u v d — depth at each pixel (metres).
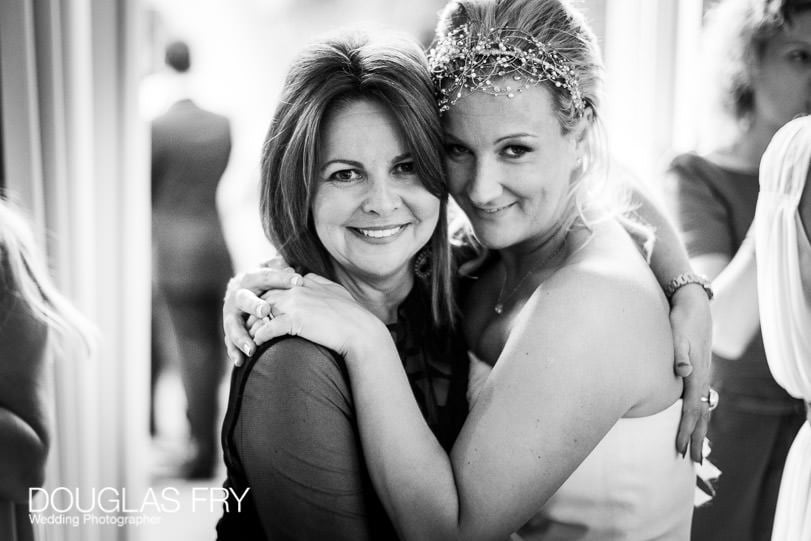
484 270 1.63
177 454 3.50
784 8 1.82
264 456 1.25
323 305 1.30
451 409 1.46
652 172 2.28
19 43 2.14
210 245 3.60
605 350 1.24
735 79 1.92
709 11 2.04
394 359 1.28
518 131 1.26
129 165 2.50
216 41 5.10
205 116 3.61
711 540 1.92
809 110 1.83
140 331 2.56
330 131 1.29
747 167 1.94
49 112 2.22
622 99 2.52
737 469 1.91
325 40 1.33
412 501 1.24
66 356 2.28
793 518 1.49
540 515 1.38
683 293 1.41
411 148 1.29
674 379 1.35
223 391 3.52
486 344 1.49
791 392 1.53
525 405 1.23
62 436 2.29
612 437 1.33
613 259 1.33
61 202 2.26
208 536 2.81
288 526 1.26
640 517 1.34
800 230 1.42
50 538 2.23
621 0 2.52
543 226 1.36
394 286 1.46
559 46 1.29
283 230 1.41
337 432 1.26
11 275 1.61
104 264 2.51
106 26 2.41
